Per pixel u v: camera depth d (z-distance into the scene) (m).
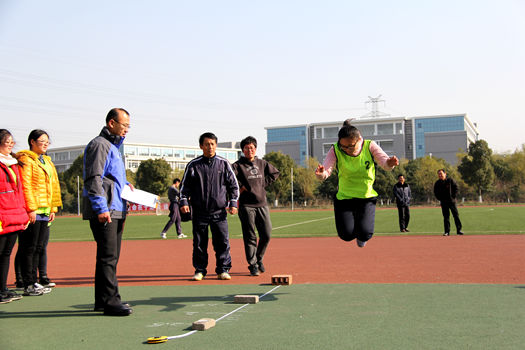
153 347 3.42
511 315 4.09
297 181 58.31
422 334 3.55
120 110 4.98
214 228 6.90
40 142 6.39
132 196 5.02
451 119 97.75
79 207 55.12
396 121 98.94
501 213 25.89
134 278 7.18
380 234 13.61
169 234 17.22
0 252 5.52
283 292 5.54
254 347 3.34
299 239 12.95
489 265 7.26
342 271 7.11
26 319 4.55
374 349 3.21
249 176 7.16
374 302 4.77
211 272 7.70
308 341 3.44
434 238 12.05
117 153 4.99
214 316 4.40
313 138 106.50
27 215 5.70
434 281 5.99
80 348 3.47
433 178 53.66
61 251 11.65
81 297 5.78
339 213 5.28
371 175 5.20
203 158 6.94
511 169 55.72
